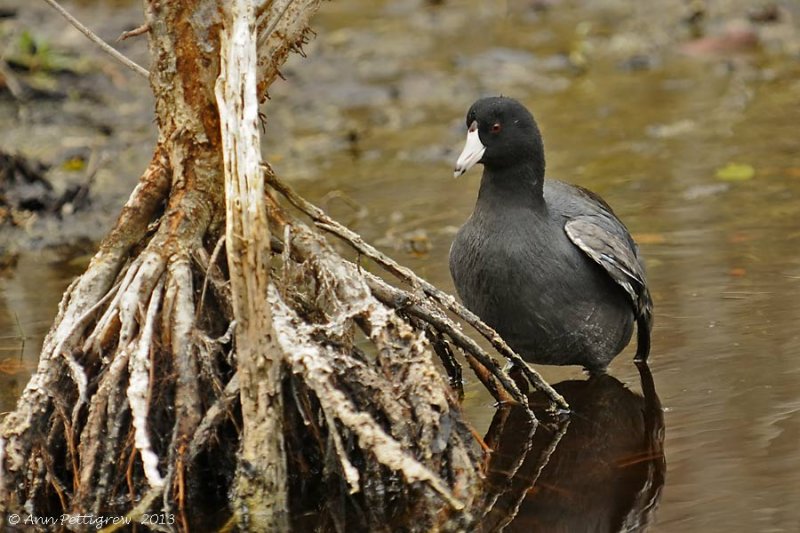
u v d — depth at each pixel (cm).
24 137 1723
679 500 824
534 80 1984
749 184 1495
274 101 1938
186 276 881
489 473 893
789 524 778
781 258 1249
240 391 843
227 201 821
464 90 1947
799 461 855
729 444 891
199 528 843
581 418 975
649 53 2084
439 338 987
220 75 862
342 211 1504
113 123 1762
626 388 1020
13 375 1062
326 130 1819
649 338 1074
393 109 1889
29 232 1470
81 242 1441
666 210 1426
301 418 891
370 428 820
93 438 854
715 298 1160
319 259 899
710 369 1019
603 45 2139
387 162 1681
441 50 2123
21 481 859
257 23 899
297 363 828
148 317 867
